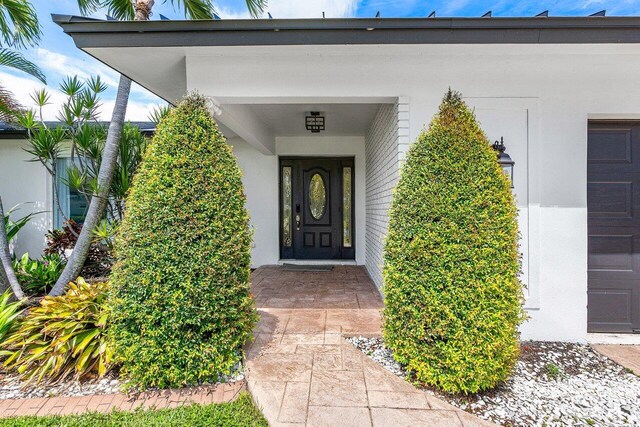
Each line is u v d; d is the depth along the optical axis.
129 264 2.35
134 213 2.39
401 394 2.22
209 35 2.80
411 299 2.32
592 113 3.17
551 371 2.61
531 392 2.33
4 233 3.95
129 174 4.33
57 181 6.26
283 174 7.02
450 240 2.23
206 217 2.43
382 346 2.90
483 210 2.24
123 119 4.21
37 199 6.32
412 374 2.44
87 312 2.70
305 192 7.04
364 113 4.94
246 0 5.35
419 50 3.03
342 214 7.02
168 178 2.38
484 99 3.18
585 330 3.18
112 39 2.81
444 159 2.29
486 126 3.19
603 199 3.35
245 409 2.16
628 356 2.87
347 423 1.95
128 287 2.34
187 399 2.30
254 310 2.82
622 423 2.02
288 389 2.26
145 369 2.36
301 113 4.95
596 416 2.08
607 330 3.35
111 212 4.43
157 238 2.35
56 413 2.15
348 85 3.20
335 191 7.02
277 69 3.20
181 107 2.53
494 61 3.17
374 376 2.42
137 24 2.72
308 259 7.06
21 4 4.17
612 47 2.86
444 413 2.05
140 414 2.11
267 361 2.62
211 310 2.41
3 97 4.51
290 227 7.08
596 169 3.34
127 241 2.38
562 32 2.66
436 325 2.24
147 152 2.51
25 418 2.08
